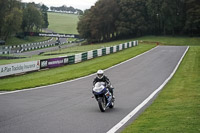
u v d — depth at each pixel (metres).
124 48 62.31
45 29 197.00
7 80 24.84
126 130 9.43
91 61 41.97
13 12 112.94
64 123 10.60
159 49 61.06
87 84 22.33
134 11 106.81
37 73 30.08
